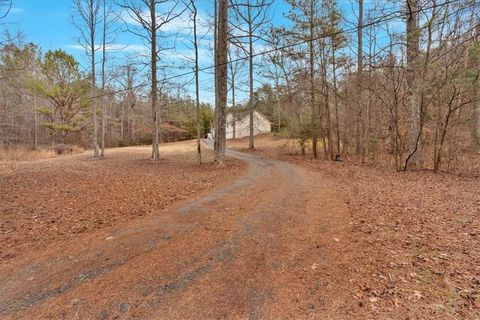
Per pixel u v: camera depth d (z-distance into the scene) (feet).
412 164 41.39
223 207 21.74
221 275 11.52
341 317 8.73
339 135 63.87
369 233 15.92
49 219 18.86
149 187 29.76
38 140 105.29
